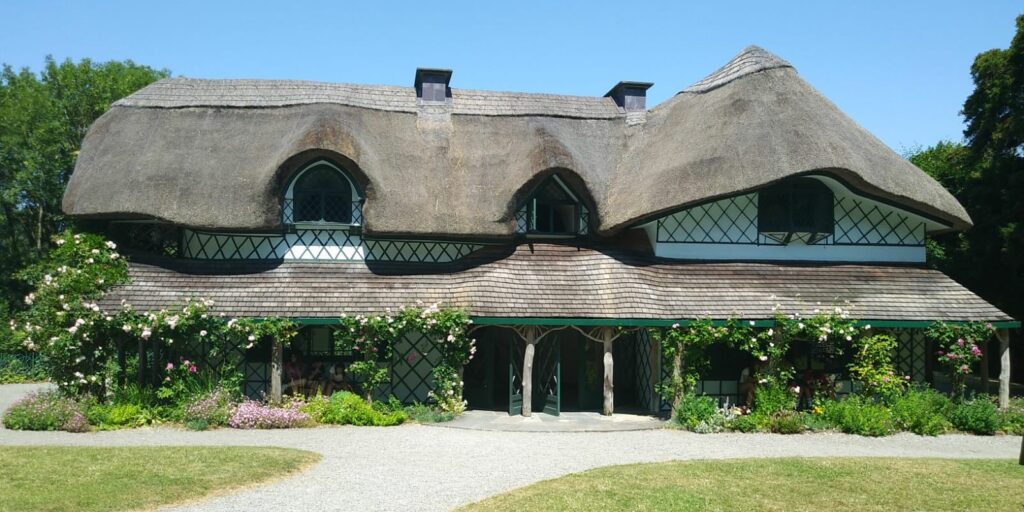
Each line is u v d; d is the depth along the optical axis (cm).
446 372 1884
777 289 2022
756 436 1672
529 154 2123
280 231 2023
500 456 1401
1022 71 2647
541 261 2042
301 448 1445
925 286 2102
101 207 1931
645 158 2284
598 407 2070
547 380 1958
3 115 3872
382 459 1354
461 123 2355
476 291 1909
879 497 1114
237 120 2206
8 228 4172
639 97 2564
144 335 1738
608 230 2117
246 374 1997
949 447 1602
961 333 1950
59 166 3888
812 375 1988
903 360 2147
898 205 2161
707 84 2358
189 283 1914
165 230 2066
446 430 1691
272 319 1827
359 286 1969
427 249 2122
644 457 1411
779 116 2086
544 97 2539
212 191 1980
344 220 2089
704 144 2102
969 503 1091
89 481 1109
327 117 2053
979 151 2841
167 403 1794
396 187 2061
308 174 2072
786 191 2134
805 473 1253
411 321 1844
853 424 1738
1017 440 1706
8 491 1045
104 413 1689
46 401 1722
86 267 1845
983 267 2677
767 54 2286
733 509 1042
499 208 2075
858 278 2108
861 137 2162
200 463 1246
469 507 1035
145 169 1995
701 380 2061
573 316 1864
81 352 1778
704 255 2122
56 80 4144
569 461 1365
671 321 1869
